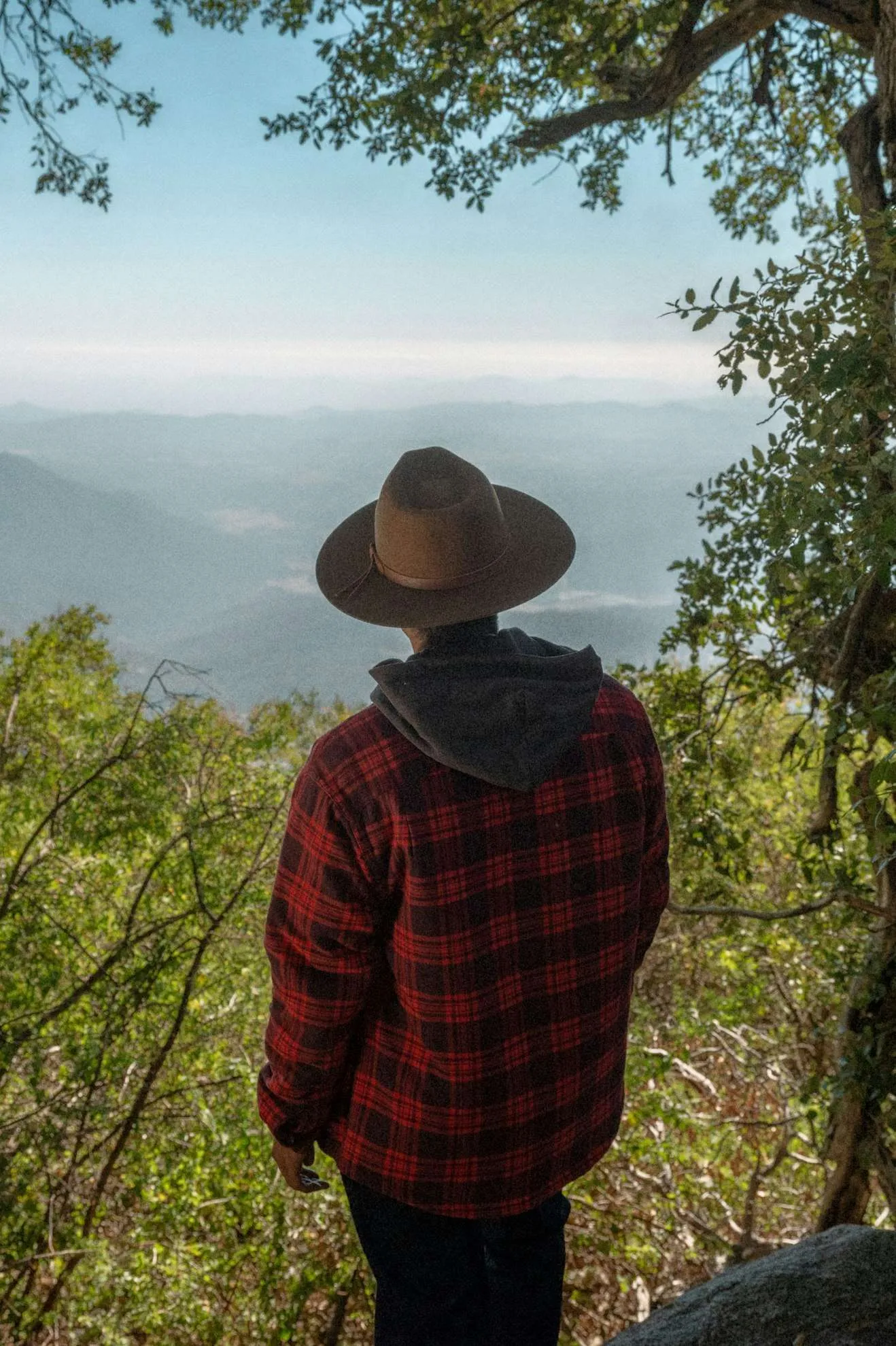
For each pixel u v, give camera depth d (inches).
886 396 97.3
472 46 242.7
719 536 199.3
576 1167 59.4
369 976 53.7
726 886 245.3
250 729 291.1
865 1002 192.5
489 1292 67.2
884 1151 199.8
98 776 254.7
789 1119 300.7
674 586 215.6
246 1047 313.9
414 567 52.4
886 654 177.8
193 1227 305.3
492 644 53.3
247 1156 286.0
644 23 237.8
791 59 298.0
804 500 107.8
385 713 50.8
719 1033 361.7
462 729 49.0
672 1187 331.9
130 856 289.1
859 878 198.4
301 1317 345.7
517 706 50.4
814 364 96.2
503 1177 56.5
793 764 203.8
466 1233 65.4
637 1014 339.6
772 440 110.1
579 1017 54.9
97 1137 288.4
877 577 110.9
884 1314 82.2
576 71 252.2
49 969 253.0
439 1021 52.1
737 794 273.0
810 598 186.4
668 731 233.0
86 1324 259.8
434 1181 56.5
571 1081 56.1
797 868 290.4
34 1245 246.7
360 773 49.9
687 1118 309.0
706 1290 89.0
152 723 260.8
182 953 271.0
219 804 268.1
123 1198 295.7
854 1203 210.1
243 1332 318.0
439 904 50.1
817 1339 80.9
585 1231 331.0
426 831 49.4
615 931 55.4
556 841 52.1
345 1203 295.7
